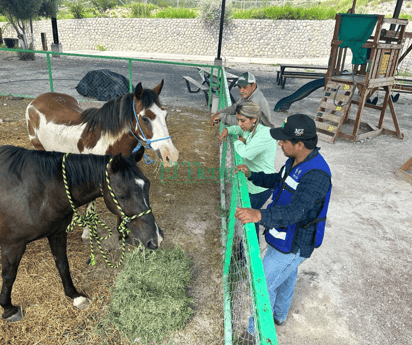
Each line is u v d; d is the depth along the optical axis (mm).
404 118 9742
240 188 2232
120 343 2496
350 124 9078
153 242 2131
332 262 3584
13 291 2848
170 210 4418
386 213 4645
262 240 3836
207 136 7344
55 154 2248
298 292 3152
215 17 22984
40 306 2727
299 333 2729
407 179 5664
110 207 2217
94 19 24391
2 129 6820
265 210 1766
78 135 3451
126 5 28141
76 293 2762
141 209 2084
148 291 2650
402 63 18375
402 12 24562
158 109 3242
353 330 2785
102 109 3312
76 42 25312
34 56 16328
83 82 9648
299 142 1879
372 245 3918
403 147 7305
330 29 22734
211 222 4219
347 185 5410
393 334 2762
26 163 2189
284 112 9938
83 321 2629
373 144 7449
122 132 3268
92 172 2160
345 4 25547
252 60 21391
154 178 5293
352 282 3320
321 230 2010
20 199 2156
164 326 2551
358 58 7332
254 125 2934
